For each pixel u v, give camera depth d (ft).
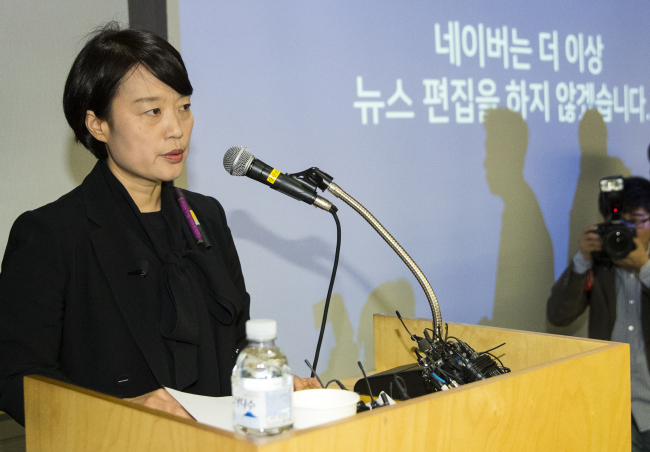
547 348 3.28
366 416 1.88
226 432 1.73
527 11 9.15
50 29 5.87
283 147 7.00
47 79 5.88
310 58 7.20
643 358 7.30
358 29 7.57
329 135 7.34
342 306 7.48
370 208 7.68
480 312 8.68
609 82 10.06
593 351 2.77
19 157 5.75
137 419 1.98
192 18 6.41
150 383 3.21
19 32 5.72
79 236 3.19
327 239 7.37
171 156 3.23
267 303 6.93
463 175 8.52
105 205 3.32
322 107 7.29
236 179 6.72
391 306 7.88
